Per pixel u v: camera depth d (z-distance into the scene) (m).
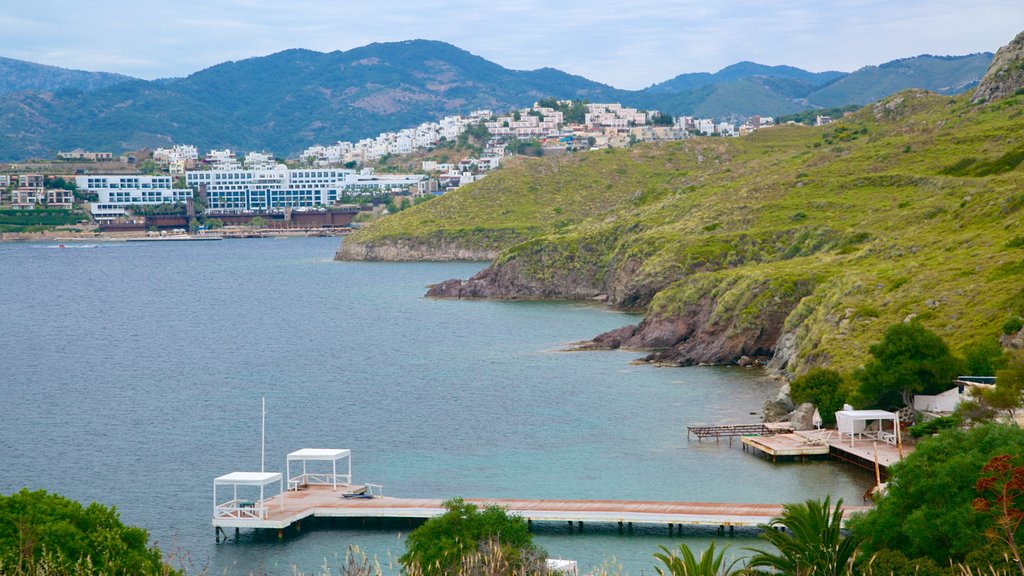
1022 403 119.06
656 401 158.00
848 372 146.38
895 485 77.69
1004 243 177.38
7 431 147.75
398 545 100.19
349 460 116.56
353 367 196.75
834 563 67.94
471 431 142.38
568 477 119.56
